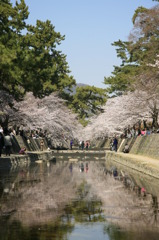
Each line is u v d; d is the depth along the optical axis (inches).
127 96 2790.4
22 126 2795.3
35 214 568.1
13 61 1537.9
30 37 1888.5
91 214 570.3
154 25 1926.7
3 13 1553.9
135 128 2977.4
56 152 3403.1
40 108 3235.7
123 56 2960.1
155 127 2305.6
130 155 2121.1
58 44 3501.5
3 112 2214.6
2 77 1537.9
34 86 1630.2
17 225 496.4
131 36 2050.9
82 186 936.9
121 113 2883.9
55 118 3631.9
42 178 1131.3
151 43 1943.9
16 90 1742.1
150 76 1919.3
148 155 1936.5
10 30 1638.8
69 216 554.6
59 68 3959.2
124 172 1421.0
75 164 1975.9
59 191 831.1
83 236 441.1
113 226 492.4
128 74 2802.7
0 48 1459.2
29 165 1786.4
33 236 439.8
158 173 1156.5
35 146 3166.8
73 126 4183.1
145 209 616.1
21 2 2413.9
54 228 479.8
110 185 969.5
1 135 1665.8
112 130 3582.7
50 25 3489.2
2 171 1374.3
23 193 792.9
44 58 1734.7
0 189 857.5
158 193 819.4
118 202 686.5
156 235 445.1
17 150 2364.7
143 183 1025.5
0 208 616.4
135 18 2073.1
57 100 3531.0
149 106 2314.2
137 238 431.5
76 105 5497.1
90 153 3280.0
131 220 529.3
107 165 1899.6
